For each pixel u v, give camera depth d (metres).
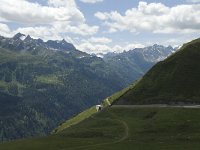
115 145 151.38
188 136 158.50
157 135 168.25
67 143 159.75
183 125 177.88
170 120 189.88
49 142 163.75
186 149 134.50
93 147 148.25
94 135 180.62
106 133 181.88
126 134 175.75
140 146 146.38
